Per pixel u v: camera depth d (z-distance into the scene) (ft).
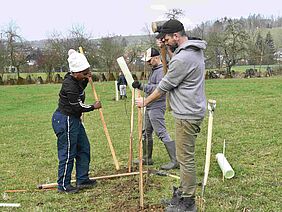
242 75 139.64
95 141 30.60
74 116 17.48
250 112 43.98
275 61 150.10
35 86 120.88
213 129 33.45
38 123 44.06
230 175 18.85
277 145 26.27
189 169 14.26
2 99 83.66
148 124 21.61
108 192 17.79
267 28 168.66
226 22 149.38
